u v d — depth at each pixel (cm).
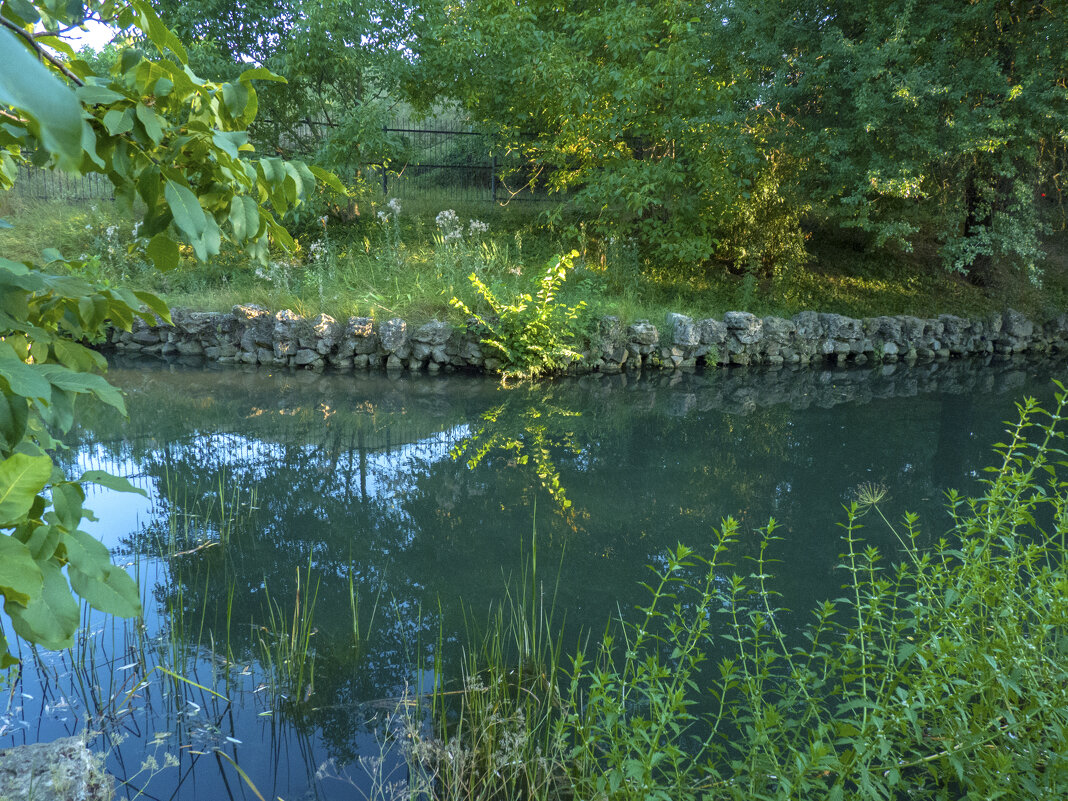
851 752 208
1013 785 209
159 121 122
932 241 1545
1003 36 1094
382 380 938
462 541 454
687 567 419
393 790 240
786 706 232
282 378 927
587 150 1301
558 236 1435
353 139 1244
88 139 112
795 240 1335
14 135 125
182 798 235
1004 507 260
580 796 232
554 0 1377
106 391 131
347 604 371
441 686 299
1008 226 1169
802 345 1151
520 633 343
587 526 482
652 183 1230
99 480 135
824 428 748
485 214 1530
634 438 705
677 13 1246
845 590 389
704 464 625
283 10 1281
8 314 132
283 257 1218
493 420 761
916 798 230
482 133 1533
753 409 834
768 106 1142
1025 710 224
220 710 282
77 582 120
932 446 684
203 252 128
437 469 598
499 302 1019
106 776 225
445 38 1317
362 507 510
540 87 1273
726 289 1308
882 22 1055
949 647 212
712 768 217
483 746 261
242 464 595
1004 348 1260
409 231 1406
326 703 288
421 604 371
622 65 1315
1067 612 220
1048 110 995
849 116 1061
